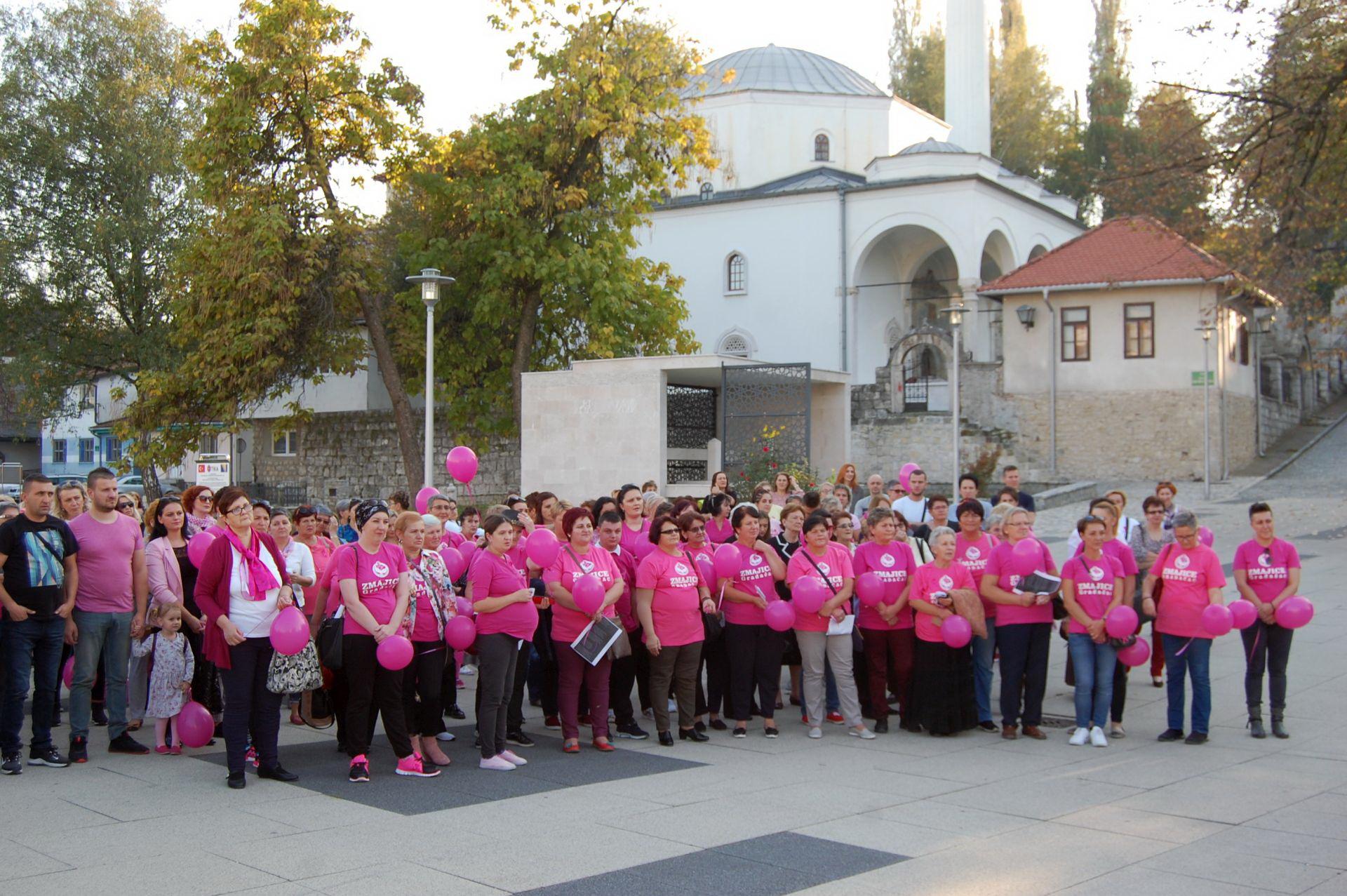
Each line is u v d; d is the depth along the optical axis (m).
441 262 34.66
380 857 7.05
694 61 34.81
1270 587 10.88
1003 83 73.00
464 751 10.33
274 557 9.08
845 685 11.03
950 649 11.02
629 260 35.78
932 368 43.19
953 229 45.50
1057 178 68.69
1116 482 38.06
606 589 10.46
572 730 10.31
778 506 14.59
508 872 6.78
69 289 39.44
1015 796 8.73
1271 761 9.88
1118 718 11.05
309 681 9.02
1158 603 10.98
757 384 24.31
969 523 11.31
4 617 9.25
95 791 8.68
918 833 7.70
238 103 31.05
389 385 35.06
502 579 9.66
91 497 9.90
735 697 11.04
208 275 32.22
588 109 32.53
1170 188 25.56
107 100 39.44
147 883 6.50
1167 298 37.75
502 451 42.97
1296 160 24.61
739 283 49.44
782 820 8.00
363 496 46.25
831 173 51.25
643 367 25.02
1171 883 6.66
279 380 33.94
